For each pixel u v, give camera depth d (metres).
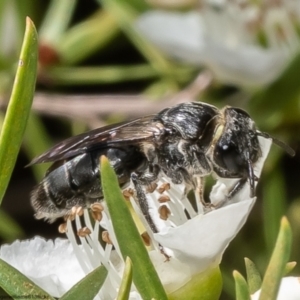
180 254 0.08
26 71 0.08
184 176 0.08
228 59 0.10
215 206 0.08
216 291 0.08
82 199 0.09
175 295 0.08
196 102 0.09
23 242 0.08
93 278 0.08
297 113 0.10
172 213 0.08
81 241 0.08
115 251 0.08
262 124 0.10
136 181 0.08
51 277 0.08
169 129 0.09
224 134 0.08
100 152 0.09
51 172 0.09
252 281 0.08
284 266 0.07
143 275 0.08
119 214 0.08
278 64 0.10
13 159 0.08
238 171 0.08
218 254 0.08
